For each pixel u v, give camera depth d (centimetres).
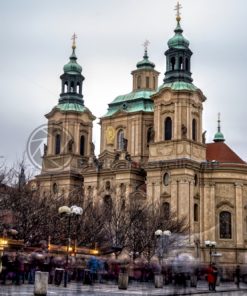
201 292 4894
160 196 9969
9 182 7519
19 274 4547
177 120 10156
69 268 5088
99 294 4041
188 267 5750
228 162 10625
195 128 10406
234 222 10006
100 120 12250
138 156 11394
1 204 6372
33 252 4909
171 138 10206
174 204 9762
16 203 6494
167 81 10588
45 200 7444
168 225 8631
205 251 9744
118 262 5659
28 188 7588
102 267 5319
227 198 10100
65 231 6675
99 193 10819
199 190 10156
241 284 6844
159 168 10056
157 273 5422
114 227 7956
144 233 7969
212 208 10038
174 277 5506
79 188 11144
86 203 8994
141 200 9681
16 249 4794
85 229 7069
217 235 9950
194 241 9556
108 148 11638
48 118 12550
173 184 9850
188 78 10531
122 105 11994
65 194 10681
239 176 10169
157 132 10381
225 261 9800
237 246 9881
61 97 12662
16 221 6141
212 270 5431
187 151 10000
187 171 9838
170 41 10731
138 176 10612
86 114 12512
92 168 11112
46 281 3647
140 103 11781
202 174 10212
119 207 8950
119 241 7675
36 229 6494
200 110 10506
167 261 5925
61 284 4862
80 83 12719
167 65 10694
